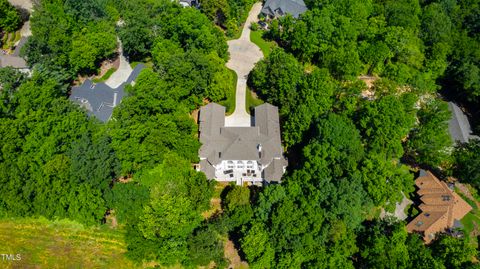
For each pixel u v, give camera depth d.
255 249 74.50
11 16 115.88
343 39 114.12
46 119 82.38
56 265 78.62
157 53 106.06
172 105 88.50
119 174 82.12
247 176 92.12
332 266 74.25
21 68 103.88
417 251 77.25
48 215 81.94
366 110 91.69
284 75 99.19
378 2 131.12
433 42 122.12
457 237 82.50
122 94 102.00
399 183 83.50
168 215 75.38
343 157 84.19
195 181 82.56
